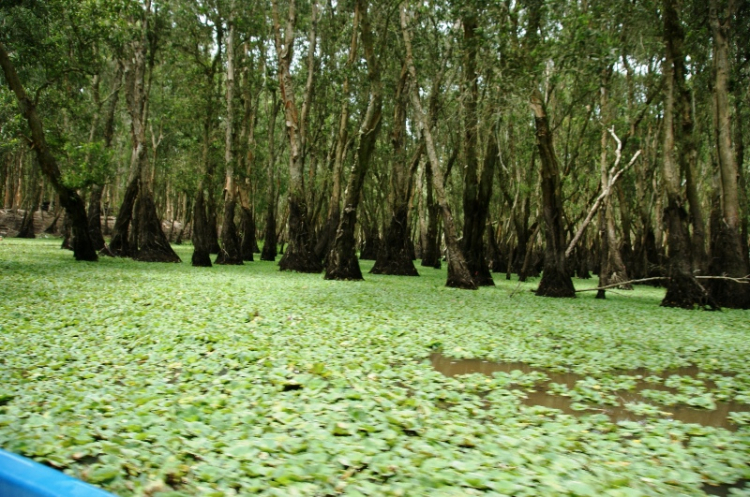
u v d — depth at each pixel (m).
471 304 14.34
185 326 9.38
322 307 12.41
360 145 20.05
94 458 3.80
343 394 5.47
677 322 12.54
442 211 19.38
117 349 7.50
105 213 53.31
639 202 28.12
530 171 23.30
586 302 16.45
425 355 7.86
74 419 4.52
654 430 4.85
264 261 33.56
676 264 16.05
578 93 18.33
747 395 6.37
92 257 23.06
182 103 28.64
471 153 21.36
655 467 3.97
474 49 18.55
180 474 3.48
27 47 19.94
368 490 3.31
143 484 3.33
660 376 7.48
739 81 19.91
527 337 9.64
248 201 33.66
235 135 31.00
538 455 4.00
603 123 20.28
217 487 3.35
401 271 25.86
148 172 26.39
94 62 25.73
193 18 27.11
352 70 25.69
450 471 3.61
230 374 6.36
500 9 17.38
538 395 6.14
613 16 17.25
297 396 5.52
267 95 37.78
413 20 19.33
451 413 5.08
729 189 16.77
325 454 3.87
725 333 11.07
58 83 23.39
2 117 25.84
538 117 17.36
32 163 44.00
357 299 14.16
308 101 26.19
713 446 4.50
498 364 7.76
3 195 58.50
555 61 16.56
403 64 24.64
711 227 20.08
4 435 4.00
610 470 3.89
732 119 21.70
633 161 17.94
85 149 21.77
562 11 16.92
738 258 16.62
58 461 3.59
